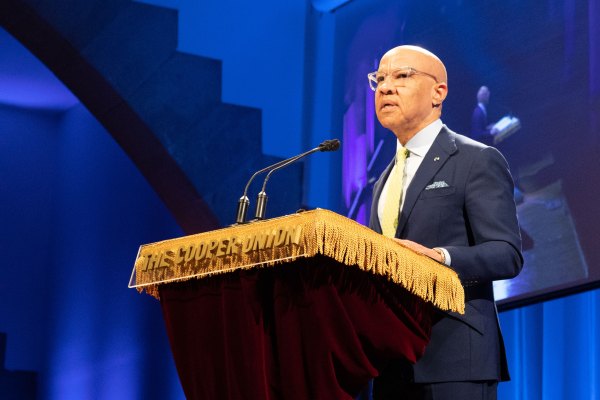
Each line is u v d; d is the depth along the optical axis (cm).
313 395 263
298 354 263
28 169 1153
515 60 683
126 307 1011
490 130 691
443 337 306
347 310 262
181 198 859
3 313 1099
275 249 248
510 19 692
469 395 302
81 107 1143
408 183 337
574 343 691
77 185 1131
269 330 270
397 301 274
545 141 650
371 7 814
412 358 279
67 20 808
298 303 262
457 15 734
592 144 621
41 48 825
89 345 1049
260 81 867
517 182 662
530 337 732
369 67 804
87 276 1078
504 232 305
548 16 666
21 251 1128
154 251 286
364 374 269
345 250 243
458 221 317
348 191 796
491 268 296
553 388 698
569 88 643
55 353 1095
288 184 845
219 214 838
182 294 295
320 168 832
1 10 796
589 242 611
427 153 332
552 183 639
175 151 838
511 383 738
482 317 312
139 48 836
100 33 822
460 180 320
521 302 643
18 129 1158
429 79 345
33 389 1098
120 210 1059
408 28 775
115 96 828
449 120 723
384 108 344
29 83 1112
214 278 287
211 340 287
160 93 839
